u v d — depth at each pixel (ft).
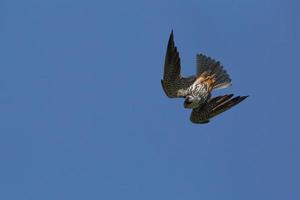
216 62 79.71
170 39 72.02
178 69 73.67
